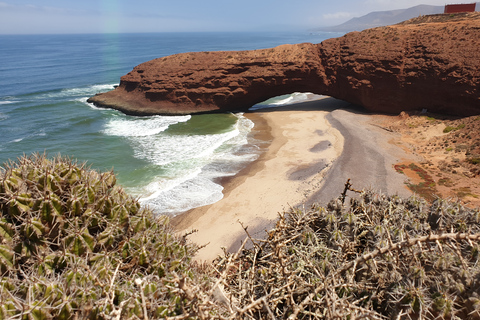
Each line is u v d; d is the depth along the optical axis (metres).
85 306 2.92
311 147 39.06
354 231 5.13
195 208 25.89
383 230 4.84
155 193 28.58
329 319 3.08
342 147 37.81
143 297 2.89
